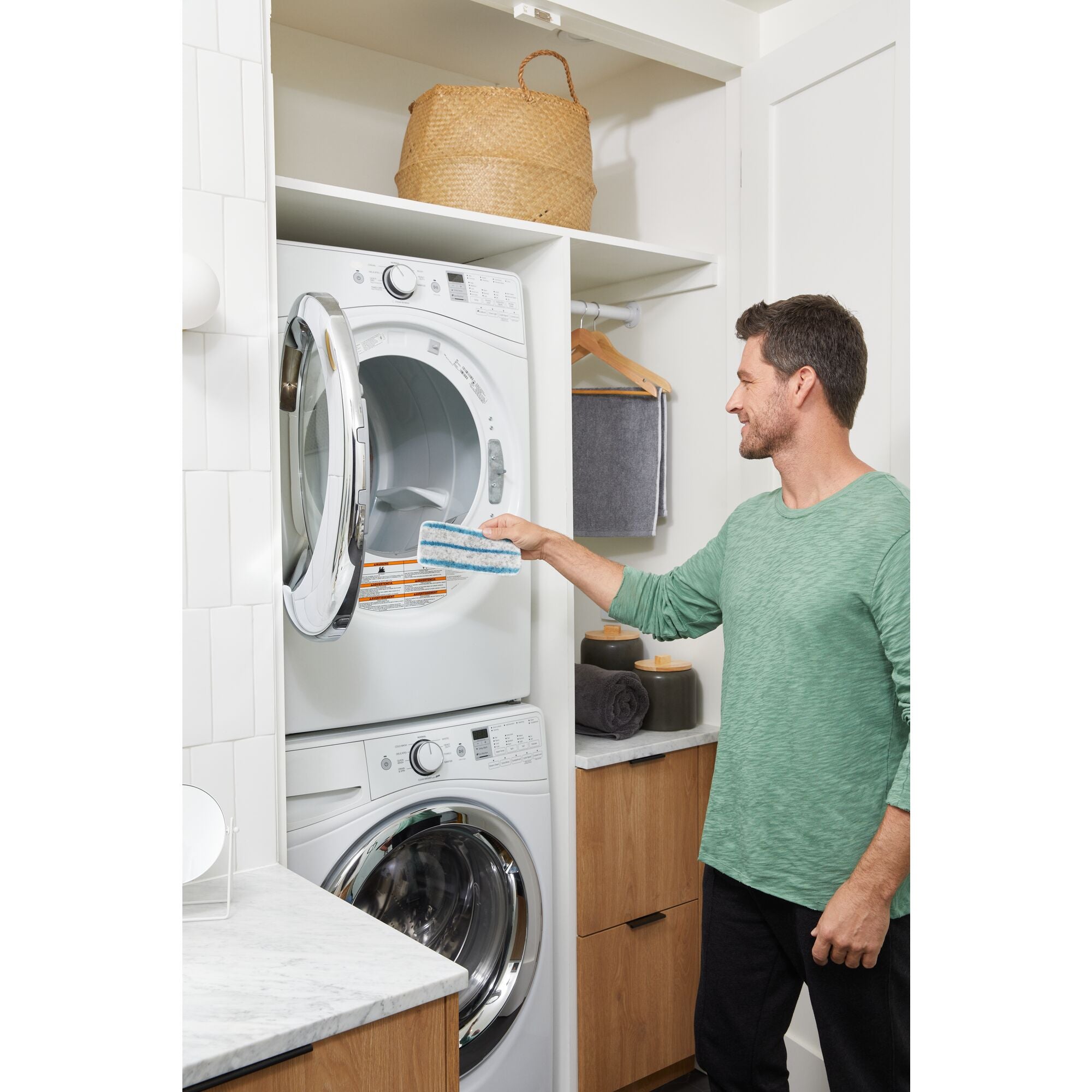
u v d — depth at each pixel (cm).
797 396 150
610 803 207
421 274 182
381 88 236
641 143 248
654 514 229
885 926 132
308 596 146
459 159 194
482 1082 184
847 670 141
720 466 229
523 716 194
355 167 232
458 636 186
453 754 182
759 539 156
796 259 204
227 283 142
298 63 222
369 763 170
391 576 178
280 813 149
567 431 201
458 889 188
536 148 198
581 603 267
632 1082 212
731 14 216
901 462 180
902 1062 146
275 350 148
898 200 179
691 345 235
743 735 151
